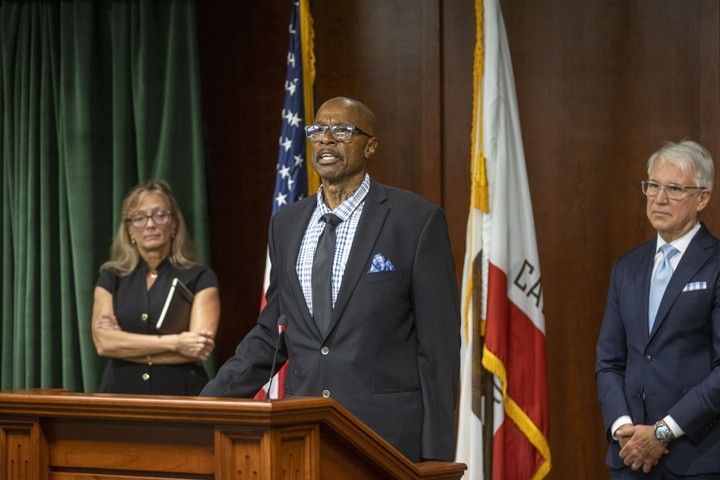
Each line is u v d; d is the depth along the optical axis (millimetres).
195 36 9289
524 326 7742
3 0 9602
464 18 8953
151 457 3691
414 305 4980
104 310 7895
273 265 5379
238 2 9695
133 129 9367
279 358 5238
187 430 3615
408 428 4805
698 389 6199
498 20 7902
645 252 6828
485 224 7742
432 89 8992
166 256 8016
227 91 9734
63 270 9320
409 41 9094
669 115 8383
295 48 8445
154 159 9258
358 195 5223
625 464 6355
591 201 8594
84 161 9273
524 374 7699
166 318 7816
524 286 7785
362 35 9242
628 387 6602
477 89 7852
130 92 9352
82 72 9297
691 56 8320
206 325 7844
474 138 7852
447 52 8992
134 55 9289
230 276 9695
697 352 6398
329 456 3668
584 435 8570
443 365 4883
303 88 8359
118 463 3752
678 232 6625
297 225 5328
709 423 6188
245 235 9648
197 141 9227
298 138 8320
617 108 8539
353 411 4801
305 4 8383
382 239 5051
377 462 3742
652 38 8438
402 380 4883
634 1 8492
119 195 9266
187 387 7766
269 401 3377
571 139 8641
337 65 9305
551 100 8703
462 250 8922
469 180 8914
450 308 5000
